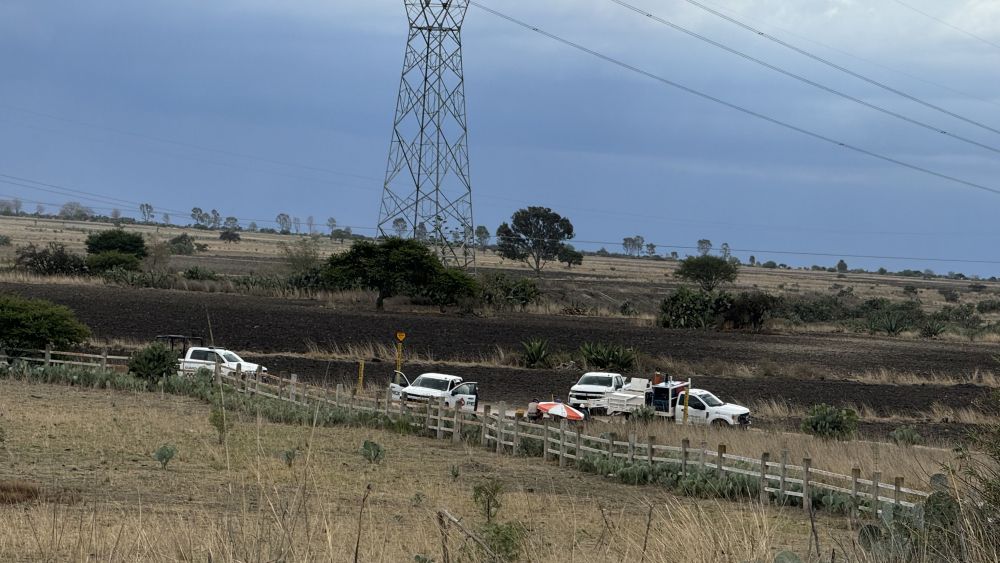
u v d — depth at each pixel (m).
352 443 39.06
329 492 26.23
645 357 79.75
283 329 82.81
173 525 16.55
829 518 27.83
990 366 89.31
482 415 44.44
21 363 55.03
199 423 39.53
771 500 30.97
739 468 33.47
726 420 53.00
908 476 32.16
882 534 12.95
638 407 52.38
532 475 34.91
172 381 52.81
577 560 14.48
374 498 25.95
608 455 36.66
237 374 53.81
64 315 59.62
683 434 43.22
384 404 47.34
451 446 41.94
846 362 88.69
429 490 28.42
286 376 61.41
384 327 89.44
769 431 46.88
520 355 76.25
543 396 61.00
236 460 30.28
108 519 19.12
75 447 31.88
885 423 57.03
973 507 12.32
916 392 70.94
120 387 51.91
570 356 78.94
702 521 14.22
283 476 27.73
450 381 54.59
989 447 13.81
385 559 13.81
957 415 59.78
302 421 44.66
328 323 89.31
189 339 66.94
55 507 14.33
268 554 10.20
